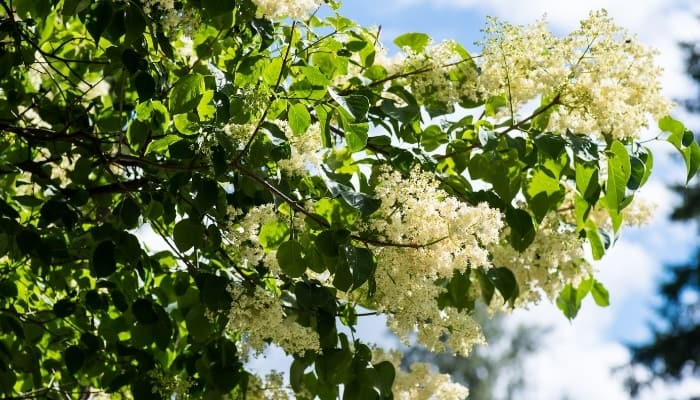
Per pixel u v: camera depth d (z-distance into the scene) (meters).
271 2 4.14
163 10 4.53
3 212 4.52
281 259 4.26
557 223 5.42
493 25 4.80
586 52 4.71
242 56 4.80
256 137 4.44
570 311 5.84
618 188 4.64
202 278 4.36
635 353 25.83
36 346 5.44
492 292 5.33
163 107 4.51
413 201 4.21
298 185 4.77
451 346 4.70
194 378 5.13
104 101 6.09
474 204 4.94
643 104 4.76
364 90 5.15
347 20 4.99
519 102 4.94
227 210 4.53
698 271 26.00
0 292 5.16
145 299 4.65
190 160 4.36
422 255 4.22
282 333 4.36
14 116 5.43
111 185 4.82
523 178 5.13
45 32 5.14
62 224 4.65
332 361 4.56
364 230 4.36
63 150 5.07
